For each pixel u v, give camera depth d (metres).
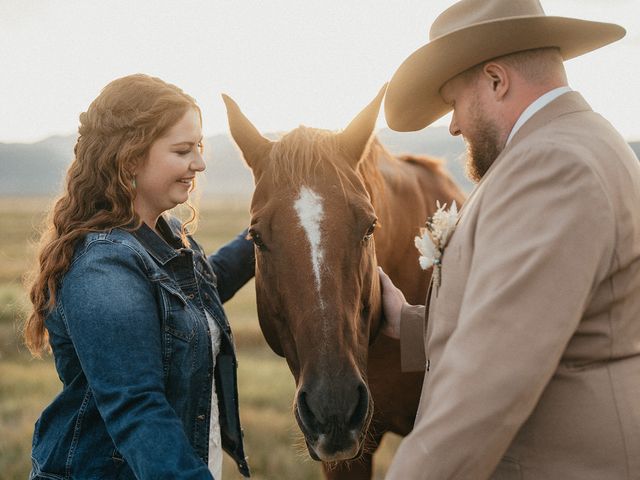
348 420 1.93
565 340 1.31
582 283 1.32
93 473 1.77
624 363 1.47
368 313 2.29
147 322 1.72
